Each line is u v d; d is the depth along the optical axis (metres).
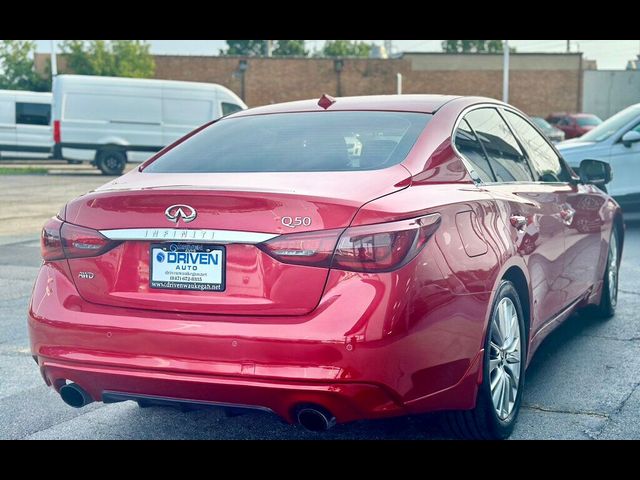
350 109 4.14
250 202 3.16
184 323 3.21
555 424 3.98
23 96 27.72
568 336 5.64
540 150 4.95
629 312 6.33
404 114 3.99
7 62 48.88
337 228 3.09
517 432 3.88
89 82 24.78
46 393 4.62
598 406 4.23
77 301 3.45
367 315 3.03
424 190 3.44
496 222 3.77
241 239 3.16
